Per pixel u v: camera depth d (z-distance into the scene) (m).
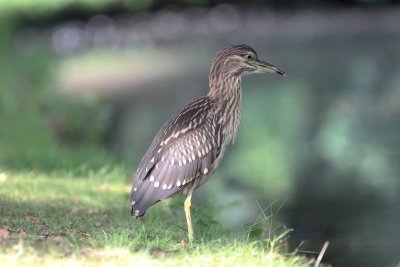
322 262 11.93
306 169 18.62
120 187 13.16
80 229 8.85
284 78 32.94
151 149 9.20
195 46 43.16
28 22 44.62
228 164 19.38
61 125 19.56
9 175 13.12
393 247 12.57
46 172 14.05
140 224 9.30
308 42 43.25
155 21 50.06
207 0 52.50
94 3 48.12
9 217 9.35
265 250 8.39
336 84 30.75
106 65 36.81
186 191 9.35
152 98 29.23
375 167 18.69
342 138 22.03
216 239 8.59
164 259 7.57
